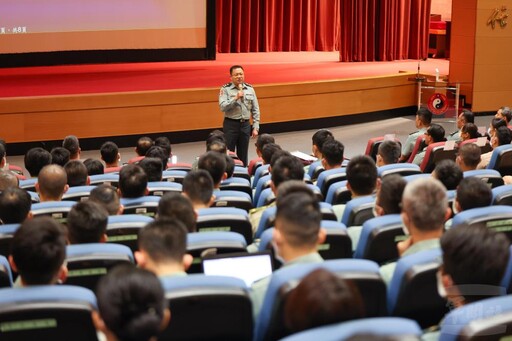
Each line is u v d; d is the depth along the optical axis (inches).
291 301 72.9
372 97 533.3
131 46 553.3
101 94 435.5
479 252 92.4
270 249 138.9
